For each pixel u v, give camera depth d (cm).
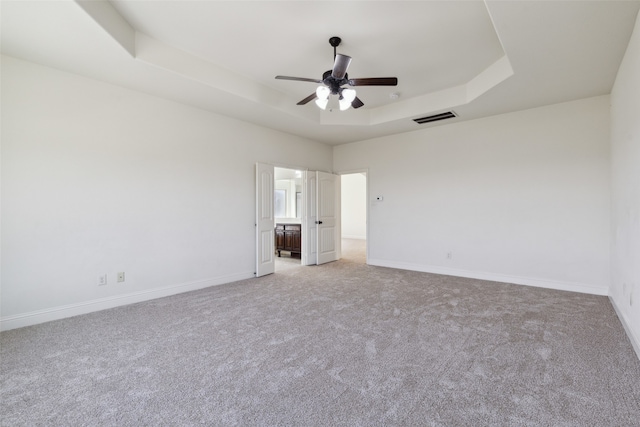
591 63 296
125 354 228
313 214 605
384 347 238
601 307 328
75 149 312
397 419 157
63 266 304
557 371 201
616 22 232
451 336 257
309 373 201
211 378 196
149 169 367
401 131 543
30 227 287
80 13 219
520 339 249
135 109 355
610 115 365
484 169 465
